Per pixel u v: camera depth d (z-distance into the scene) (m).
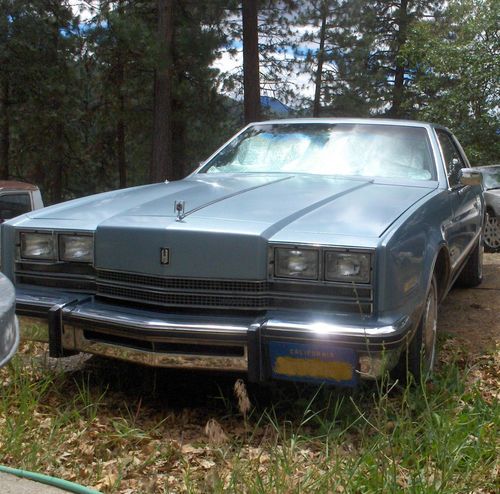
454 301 6.07
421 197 4.08
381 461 2.76
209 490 2.66
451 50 13.97
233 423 3.45
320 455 2.97
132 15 20.08
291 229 3.33
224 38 21.91
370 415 3.32
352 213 3.54
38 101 23.30
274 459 2.83
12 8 21.55
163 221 3.47
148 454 3.09
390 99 30.70
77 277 3.68
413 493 2.51
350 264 3.17
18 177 28.34
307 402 3.51
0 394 3.58
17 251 3.80
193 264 3.33
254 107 17.42
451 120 14.29
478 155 13.77
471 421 3.11
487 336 4.94
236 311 3.32
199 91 23.33
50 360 4.38
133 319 3.33
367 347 3.04
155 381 3.88
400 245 3.29
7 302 1.52
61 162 26.69
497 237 9.80
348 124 5.15
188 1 22.02
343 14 28.27
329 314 3.21
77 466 2.91
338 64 28.72
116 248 3.50
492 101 13.82
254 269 3.27
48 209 4.02
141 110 25.06
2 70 22.27
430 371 3.73
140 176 31.30
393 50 31.41
